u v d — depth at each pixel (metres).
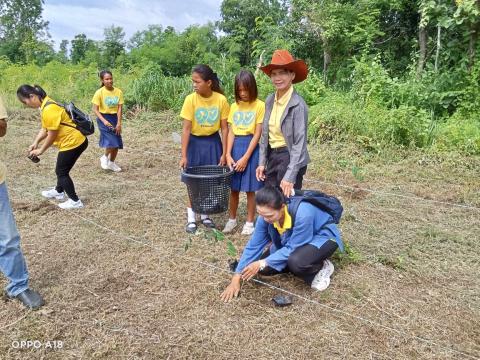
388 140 7.38
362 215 4.98
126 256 3.95
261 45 12.30
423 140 7.31
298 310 3.21
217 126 4.45
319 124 7.80
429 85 8.77
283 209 3.21
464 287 3.58
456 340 2.93
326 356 2.76
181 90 10.79
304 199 3.35
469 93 8.33
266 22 13.75
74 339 2.87
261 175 4.08
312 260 3.32
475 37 8.85
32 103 4.75
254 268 3.31
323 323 3.07
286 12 14.52
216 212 4.33
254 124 4.25
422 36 10.32
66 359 2.70
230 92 10.23
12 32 46.09
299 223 3.26
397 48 12.83
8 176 6.24
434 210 5.16
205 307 3.22
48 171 6.56
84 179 6.28
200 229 4.57
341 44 12.55
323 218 3.45
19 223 4.62
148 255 3.98
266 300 3.33
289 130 3.71
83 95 13.47
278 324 3.05
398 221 4.84
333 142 7.55
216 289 3.45
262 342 2.87
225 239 4.38
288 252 3.35
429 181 6.12
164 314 3.13
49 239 4.26
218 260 3.92
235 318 3.11
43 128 4.99
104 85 6.49
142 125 9.73
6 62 18.02
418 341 2.90
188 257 3.96
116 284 3.50
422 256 4.06
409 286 3.57
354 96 9.03
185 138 4.41
